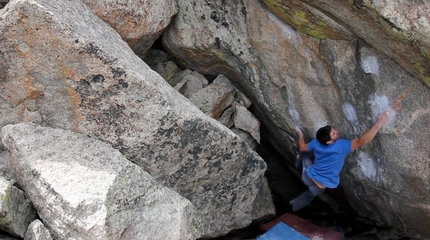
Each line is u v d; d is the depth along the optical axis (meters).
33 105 4.05
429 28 3.62
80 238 3.63
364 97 4.54
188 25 5.13
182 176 4.43
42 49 3.80
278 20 4.62
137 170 3.98
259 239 4.95
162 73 5.65
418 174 4.43
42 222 3.95
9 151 3.99
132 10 4.59
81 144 4.01
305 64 4.70
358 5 3.83
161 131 4.10
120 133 4.09
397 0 3.71
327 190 6.00
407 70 4.22
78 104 4.02
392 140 4.50
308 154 5.40
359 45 4.34
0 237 3.78
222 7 4.95
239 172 4.70
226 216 4.93
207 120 4.24
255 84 5.23
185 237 3.87
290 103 5.09
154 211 3.86
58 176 3.75
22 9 3.63
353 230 6.05
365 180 4.98
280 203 6.51
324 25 4.29
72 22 3.89
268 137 6.17
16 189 3.87
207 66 5.52
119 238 3.59
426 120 4.27
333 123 4.93
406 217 5.07
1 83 3.93
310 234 5.31
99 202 3.59
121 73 3.88
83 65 3.85
